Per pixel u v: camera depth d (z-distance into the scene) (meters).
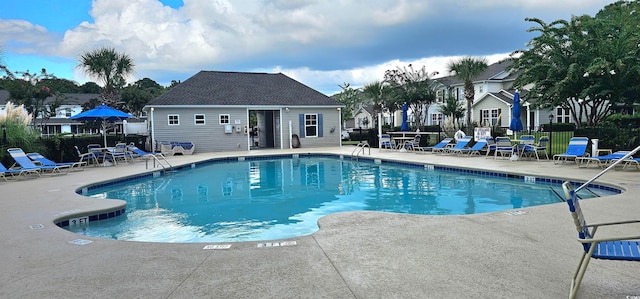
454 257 3.71
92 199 7.50
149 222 6.72
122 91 40.59
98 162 15.13
